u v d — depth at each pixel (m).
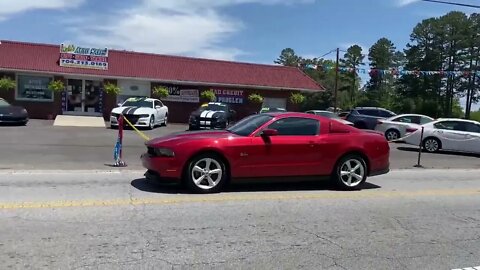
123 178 9.78
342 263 5.19
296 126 9.08
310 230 6.39
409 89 82.19
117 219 6.48
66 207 7.02
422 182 11.26
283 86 34.97
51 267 4.70
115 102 31.25
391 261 5.32
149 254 5.19
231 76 34.41
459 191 10.03
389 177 11.89
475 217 7.63
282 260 5.20
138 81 31.80
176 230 6.11
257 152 8.59
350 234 6.30
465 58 77.12
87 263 4.85
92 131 21.42
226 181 8.55
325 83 93.06
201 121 24.14
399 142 22.88
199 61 35.09
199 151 8.30
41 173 10.19
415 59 80.50
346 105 91.69
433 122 19.89
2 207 6.88
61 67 29.98
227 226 6.39
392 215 7.47
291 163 8.85
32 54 30.25
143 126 23.73
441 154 18.97
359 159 9.48
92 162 12.40
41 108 29.77
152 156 8.40
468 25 76.81
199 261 5.05
